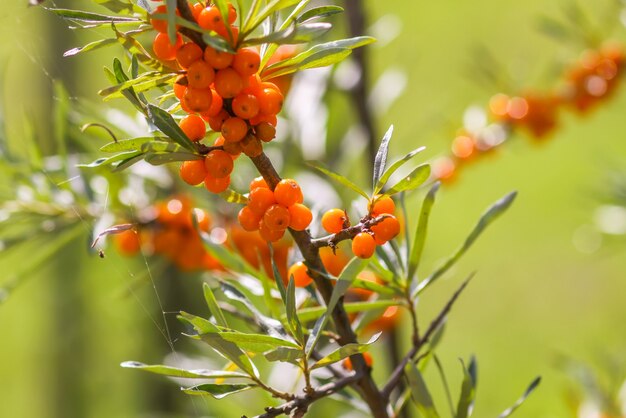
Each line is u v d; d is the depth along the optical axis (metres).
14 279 0.88
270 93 0.67
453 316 2.38
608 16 1.03
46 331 2.05
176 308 1.14
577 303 2.37
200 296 1.14
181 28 0.66
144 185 0.90
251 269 0.78
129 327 1.33
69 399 2.00
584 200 1.49
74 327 1.90
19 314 2.30
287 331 0.71
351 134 1.06
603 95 1.03
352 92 1.06
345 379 0.71
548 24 1.06
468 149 1.05
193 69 0.66
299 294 0.78
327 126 1.05
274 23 0.68
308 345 0.69
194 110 0.67
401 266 0.74
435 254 2.31
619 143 2.58
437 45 2.70
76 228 0.88
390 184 1.03
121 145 0.67
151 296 1.28
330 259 0.84
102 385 1.90
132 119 0.89
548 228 2.58
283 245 0.89
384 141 0.68
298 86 1.01
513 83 1.07
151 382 1.38
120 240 0.88
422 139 1.81
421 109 2.38
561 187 2.59
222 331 0.68
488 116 1.06
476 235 0.73
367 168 1.05
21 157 0.88
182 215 0.87
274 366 0.86
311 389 0.69
